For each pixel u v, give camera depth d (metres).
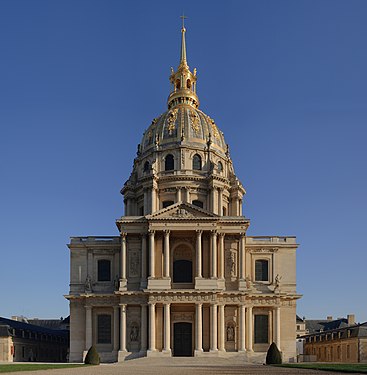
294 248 115.75
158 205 127.62
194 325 108.75
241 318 107.62
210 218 109.69
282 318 112.88
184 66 148.62
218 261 110.38
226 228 111.25
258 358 104.44
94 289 113.62
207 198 127.81
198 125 135.50
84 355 108.94
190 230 109.81
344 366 68.19
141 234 111.56
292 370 62.28
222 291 107.38
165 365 90.25
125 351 106.31
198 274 107.81
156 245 110.62
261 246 115.19
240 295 108.12
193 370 67.06
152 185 126.94
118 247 115.38
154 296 106.88
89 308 111.06
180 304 108.25
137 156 138.62
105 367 78.56
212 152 132.12
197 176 127.69
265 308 112.56
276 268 114.69
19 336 116.69
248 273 114.31
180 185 126.56
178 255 114.12
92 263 115.06
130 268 111.56
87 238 116.44
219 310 107.75
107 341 110.94
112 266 115.06
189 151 130.62
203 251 111.25
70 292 113.75
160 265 109.81
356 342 108.38
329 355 126.31
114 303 110.94
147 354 103.94
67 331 159.25
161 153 131.75
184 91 145.25
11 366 70.25
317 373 52.09
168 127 135.12
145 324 107.56
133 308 109.62
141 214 131.12
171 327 109.25
